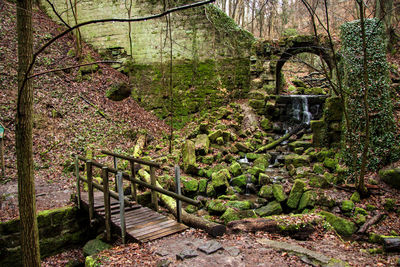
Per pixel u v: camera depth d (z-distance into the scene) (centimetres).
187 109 1438
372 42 925
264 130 1297
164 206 761
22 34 373
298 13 2339
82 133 1096
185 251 402
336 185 829
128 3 1492
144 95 1482
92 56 1488
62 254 633
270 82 1386
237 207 741
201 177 965
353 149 811
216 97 1425
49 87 1211
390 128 874
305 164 1002
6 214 604
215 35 1423
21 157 384
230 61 1429
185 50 1446
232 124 1257
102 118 1217
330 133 1059
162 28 1461
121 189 486
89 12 1548
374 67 909
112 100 1380
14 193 729
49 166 909
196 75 1441
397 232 614
